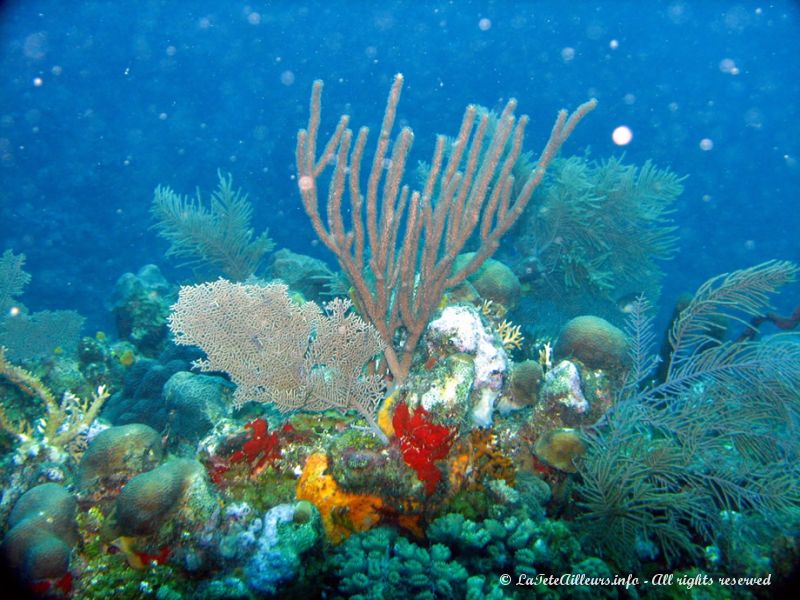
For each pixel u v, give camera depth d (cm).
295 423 86
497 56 1375
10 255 159
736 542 77
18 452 92
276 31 1236
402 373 91
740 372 86
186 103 1038
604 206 165
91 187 639
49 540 65
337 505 75
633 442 83
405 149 78
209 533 70
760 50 1274
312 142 79
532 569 66
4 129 717
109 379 149
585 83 1375
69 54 999
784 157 962
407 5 1244
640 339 95
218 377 113
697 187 921
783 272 87
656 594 74
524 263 160
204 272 204
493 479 78
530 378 95
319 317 78
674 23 1248
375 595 61
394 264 89
